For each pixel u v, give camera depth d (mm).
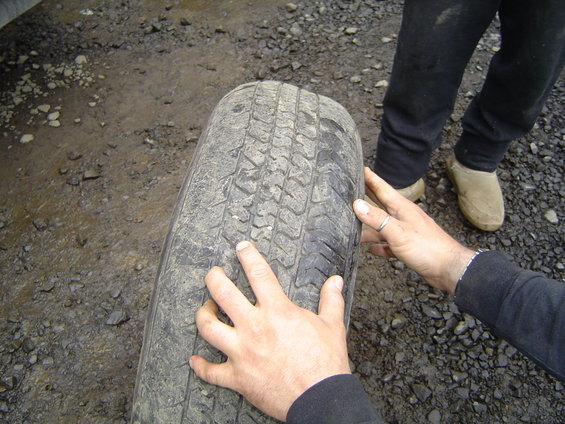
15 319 809
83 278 854
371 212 542
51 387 746
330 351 427
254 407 458
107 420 716
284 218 502
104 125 1071
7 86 1146
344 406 402
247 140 542
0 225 920
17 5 974
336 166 547
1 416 721
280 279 479
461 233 912
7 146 1034
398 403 729
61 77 1171
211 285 454
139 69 1191
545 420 716
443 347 779
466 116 844
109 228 915
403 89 701
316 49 1230
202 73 1181
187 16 1329
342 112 619
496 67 714
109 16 1333
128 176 988
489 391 740
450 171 935
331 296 476
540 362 486
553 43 618
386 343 782
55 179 982
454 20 617
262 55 1220
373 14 1317
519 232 912
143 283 848
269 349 420
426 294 829
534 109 734
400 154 791
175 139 1046
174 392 464
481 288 520
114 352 780
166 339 475
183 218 513
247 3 1368
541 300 485
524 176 989
